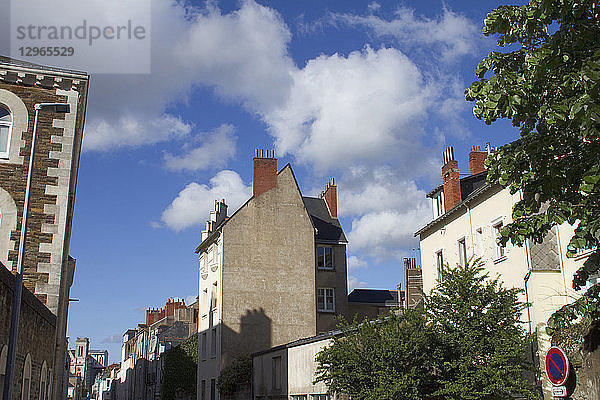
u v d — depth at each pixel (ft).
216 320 118.73
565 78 26.81
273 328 116.67
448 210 81.20
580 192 29.43
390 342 52.13
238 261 118.21
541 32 30.76
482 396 50.11
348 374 54.65
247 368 108.58
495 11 30.91
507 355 49.67
